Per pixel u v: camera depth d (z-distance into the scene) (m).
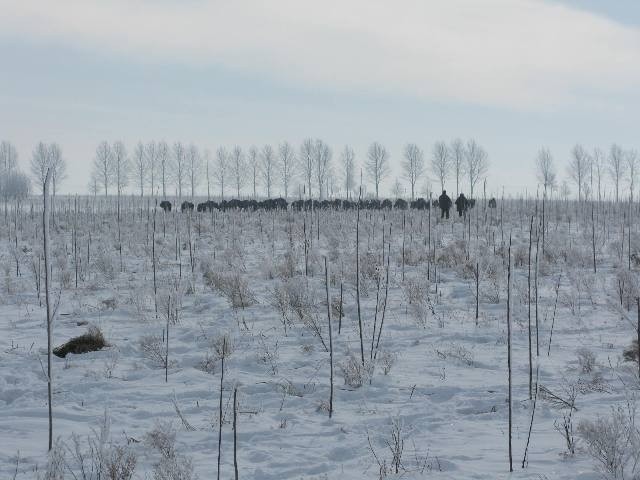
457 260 18.33
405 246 22.45
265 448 6.23
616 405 7.02
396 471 5.39
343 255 17.67
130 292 14.87
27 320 12.97
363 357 8.83
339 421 7.01
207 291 15.52
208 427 6.89
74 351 10.34
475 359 9.44
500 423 6.77
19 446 6.40
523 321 11.76
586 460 5.47
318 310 12.62
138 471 5.71
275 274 17.23
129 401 7.93
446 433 6.52
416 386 8.20
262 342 10.38
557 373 8.56
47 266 6.50
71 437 6.63
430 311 12.80
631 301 12.45
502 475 5.22
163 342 10.91
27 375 9.09
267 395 8.09
